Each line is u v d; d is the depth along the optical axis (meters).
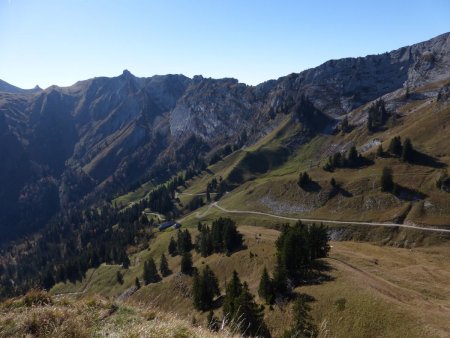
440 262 93.31
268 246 101.94
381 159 173.75
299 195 166.38
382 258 92.25
